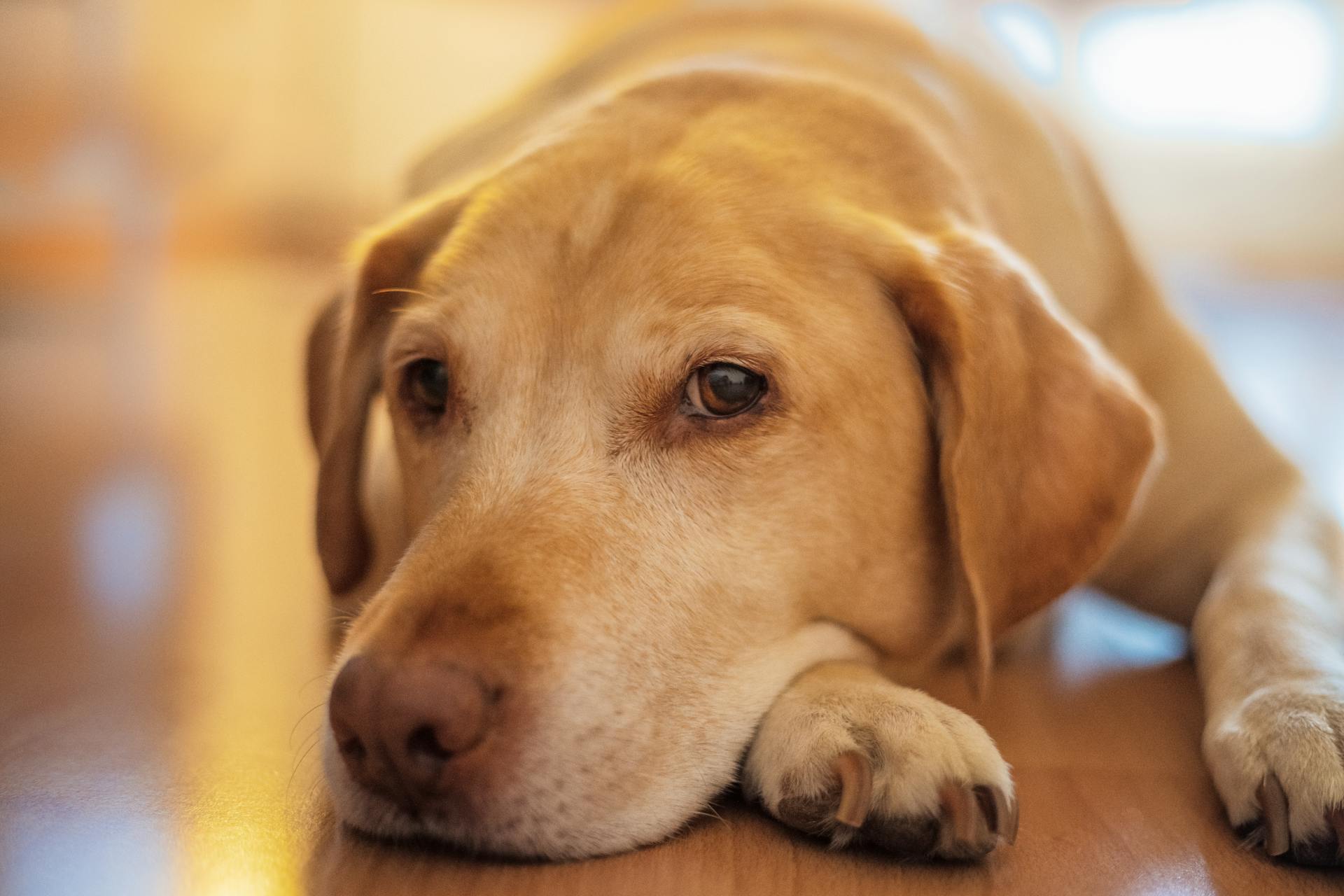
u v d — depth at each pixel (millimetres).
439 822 442
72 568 738
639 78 596
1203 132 2324
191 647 623
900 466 521
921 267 515
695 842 461
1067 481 520
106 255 1490
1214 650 536
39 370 1486
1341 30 2244
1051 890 433
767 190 526
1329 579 568
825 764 452
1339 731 460
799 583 506
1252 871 445
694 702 479
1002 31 808
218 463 1013
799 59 643
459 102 2561
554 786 446
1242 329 1815
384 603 459
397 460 561
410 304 552
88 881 426
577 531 480
